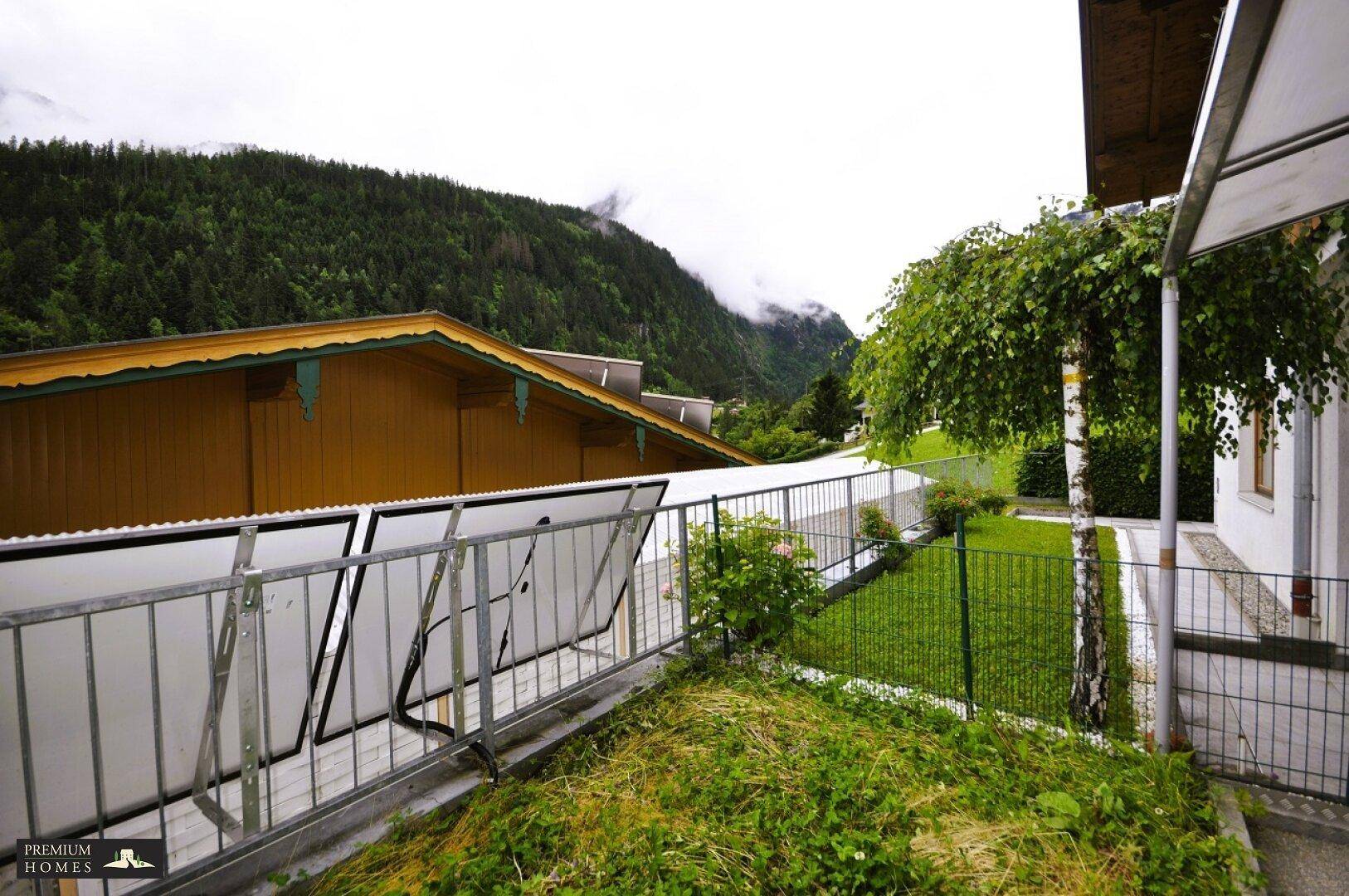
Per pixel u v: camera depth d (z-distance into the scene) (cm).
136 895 197
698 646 471
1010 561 525
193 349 478
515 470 888
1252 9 125
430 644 328
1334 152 198
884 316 482
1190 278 330
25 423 458
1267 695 410
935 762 321
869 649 511
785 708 388
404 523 283
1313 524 486
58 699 197
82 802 212
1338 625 462
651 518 437
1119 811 271
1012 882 238
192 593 204
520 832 269
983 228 429
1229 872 244
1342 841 275
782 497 671
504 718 325
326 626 268
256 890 238
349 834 270
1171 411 313
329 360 656
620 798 300
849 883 235
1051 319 384
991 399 459
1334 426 462
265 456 598
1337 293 340
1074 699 384
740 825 274
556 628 346
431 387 769
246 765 227
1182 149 675
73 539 188
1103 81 546
